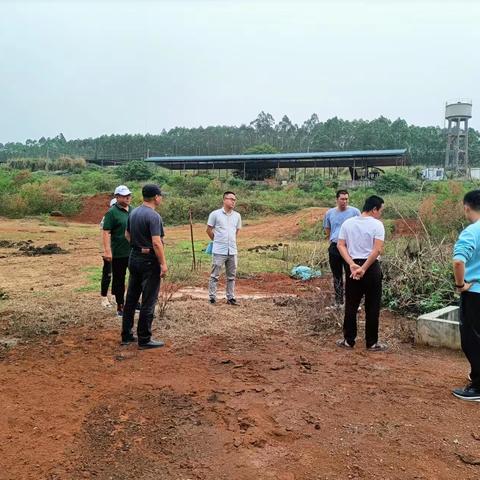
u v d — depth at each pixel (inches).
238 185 1824.6
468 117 2343.8
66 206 1216.8
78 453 146.0
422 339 249.0
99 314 293.0
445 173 2078.0
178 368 209.8
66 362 216.7
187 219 1189.1
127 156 3890.3
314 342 251.1
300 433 157.4
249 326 274.8
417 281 322.0
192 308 308.2
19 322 275.4
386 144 3828.7
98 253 621.9
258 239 840.9
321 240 773.3
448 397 185.0
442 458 144.9
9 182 1392.7
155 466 139.8
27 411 171.2
